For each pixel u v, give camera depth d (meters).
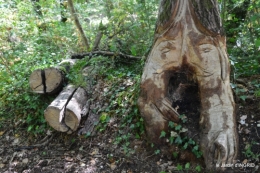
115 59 5.35
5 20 6.13
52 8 7.27
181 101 3.76
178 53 3.54
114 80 4.86
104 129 4.24
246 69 4.44
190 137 3.56
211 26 3.40
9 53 5.68
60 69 4.68
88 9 7.28
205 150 3.41
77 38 6.84
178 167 3.50
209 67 3.49
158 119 3.70
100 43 6.18
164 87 3.67
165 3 3.51
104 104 4.55
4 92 5.14
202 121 3.55
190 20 3.42
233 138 3.33
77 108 4.20
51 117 4.09
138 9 5.77
